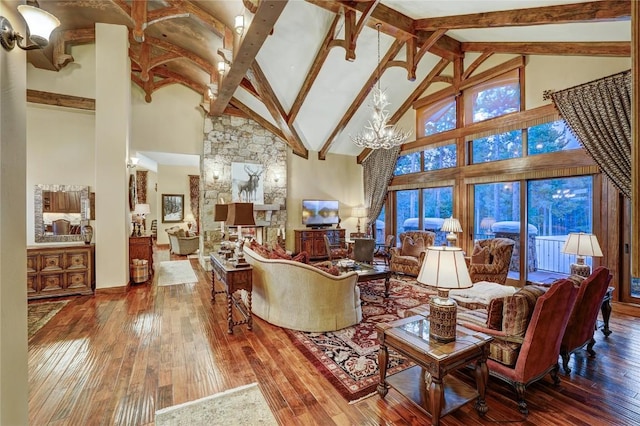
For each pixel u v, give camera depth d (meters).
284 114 6.81
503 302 2.27
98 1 4.61
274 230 7.98
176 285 5.39
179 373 2.51
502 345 2.15
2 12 1.34
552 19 3.41
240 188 7.54
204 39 5.35
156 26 5.33
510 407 2.11
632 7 0.87
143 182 11.22
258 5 3.32
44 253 4.54
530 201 5.28
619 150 3.93
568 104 4.37
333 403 2.15
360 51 5.57
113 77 4.84
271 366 2.63
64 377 2.44
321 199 8.96
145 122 6.82
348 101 6.95
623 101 3.88
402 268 6.15
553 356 2.22
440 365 1.77
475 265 4.79
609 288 3.34
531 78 5.05
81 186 5.46
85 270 4.78
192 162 10.29
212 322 3.64
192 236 9.52
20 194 1.43
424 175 7.16
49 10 4.75
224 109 7.01
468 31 5.20
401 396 2.23
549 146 4.89
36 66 5.30
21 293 1.43
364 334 3.31
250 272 3.41
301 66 5.75
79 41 5.55
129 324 3.56
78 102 5.48
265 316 3.66
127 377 2.45
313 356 2.80
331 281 3.35
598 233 4.33
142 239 5.54
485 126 5.78
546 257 5.06
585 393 2.26
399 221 8.20
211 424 1.92
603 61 4.16
